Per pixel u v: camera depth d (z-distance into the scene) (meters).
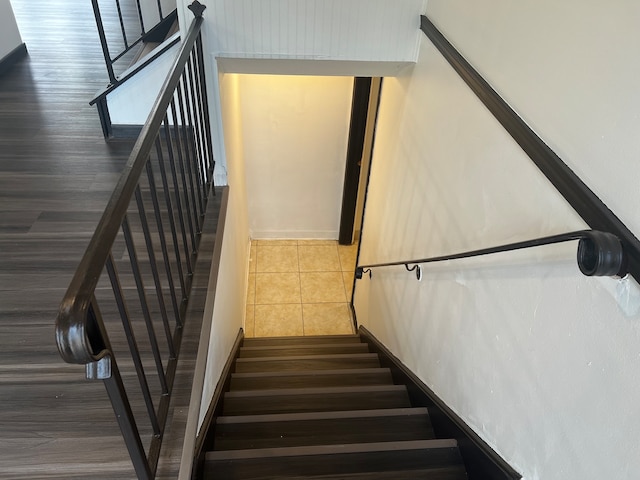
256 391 2.41
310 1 2.29
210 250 2.14
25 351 1.55
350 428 2.11
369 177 3.76
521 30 1.40
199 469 1.63
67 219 2.10
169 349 1.50
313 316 4.36
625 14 0.97
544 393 1.26
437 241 2.11
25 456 1.31
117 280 0.99
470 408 1.75
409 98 2.59
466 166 1.79
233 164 3.12
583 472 1.10
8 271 1.83
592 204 1.03
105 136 2.71
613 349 0.99
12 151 2.56
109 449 1.33
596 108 1.05
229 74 2.99
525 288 1.35
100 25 2.49
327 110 4.34
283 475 1.73
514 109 1.43
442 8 2.09
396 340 2.86
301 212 5.03
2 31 3.31
